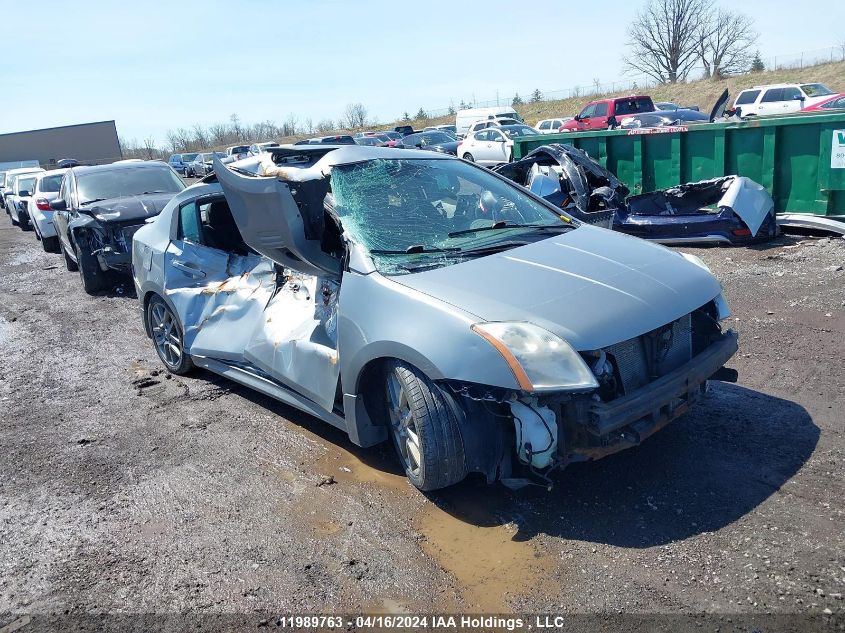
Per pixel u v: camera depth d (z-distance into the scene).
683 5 61.66
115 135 58.75
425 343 3.03
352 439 3.62
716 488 3.23
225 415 4.75
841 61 40.41
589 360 2.96
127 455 4.26
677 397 3.10
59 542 3.36
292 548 3.12
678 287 3.33
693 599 2.54
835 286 6.12
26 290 10.39
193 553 3.16
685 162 9.61
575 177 8.48
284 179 4.02
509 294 3.11
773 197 8.67
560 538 2.99
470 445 3.11
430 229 3.83
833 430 3.65
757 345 4.96
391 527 3.21
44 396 5.51
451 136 28.28
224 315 4.89
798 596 2.50
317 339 3.91
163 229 5.54
